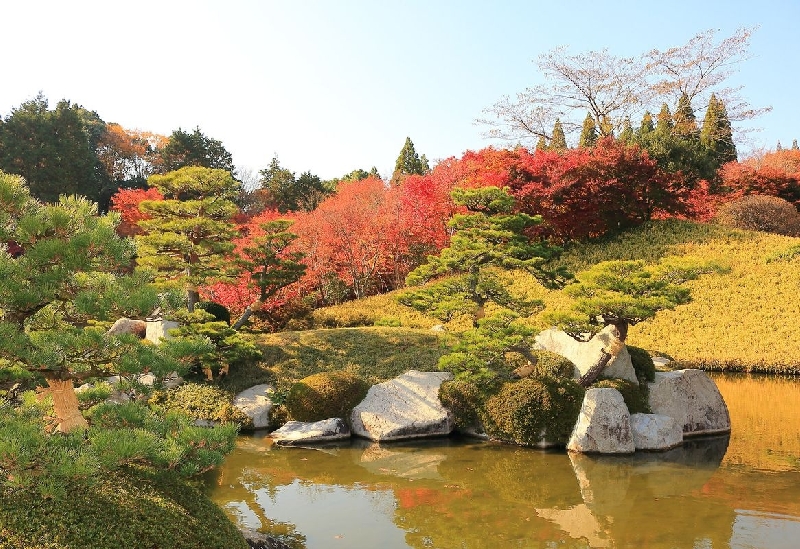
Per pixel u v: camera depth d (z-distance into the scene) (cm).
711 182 3647
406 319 2406
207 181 1758
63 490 459
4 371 596
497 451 1170
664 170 3378
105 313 567
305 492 929
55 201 3372
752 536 749
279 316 2267
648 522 800
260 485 960
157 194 3084
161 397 1355
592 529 778
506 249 1400
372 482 979
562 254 2972
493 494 920
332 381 1345
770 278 2548
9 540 468
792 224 3262
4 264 547
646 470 1036
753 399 1628
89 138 4509
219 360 1422
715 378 1933
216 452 587
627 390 1248
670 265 1212
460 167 3069
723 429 1298
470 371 1246
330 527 791
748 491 920
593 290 1257
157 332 1553
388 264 3058
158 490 605
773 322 2266
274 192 4400
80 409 675
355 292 2916
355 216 2994
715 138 4175
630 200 3109
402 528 787
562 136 4272
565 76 3822
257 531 746
